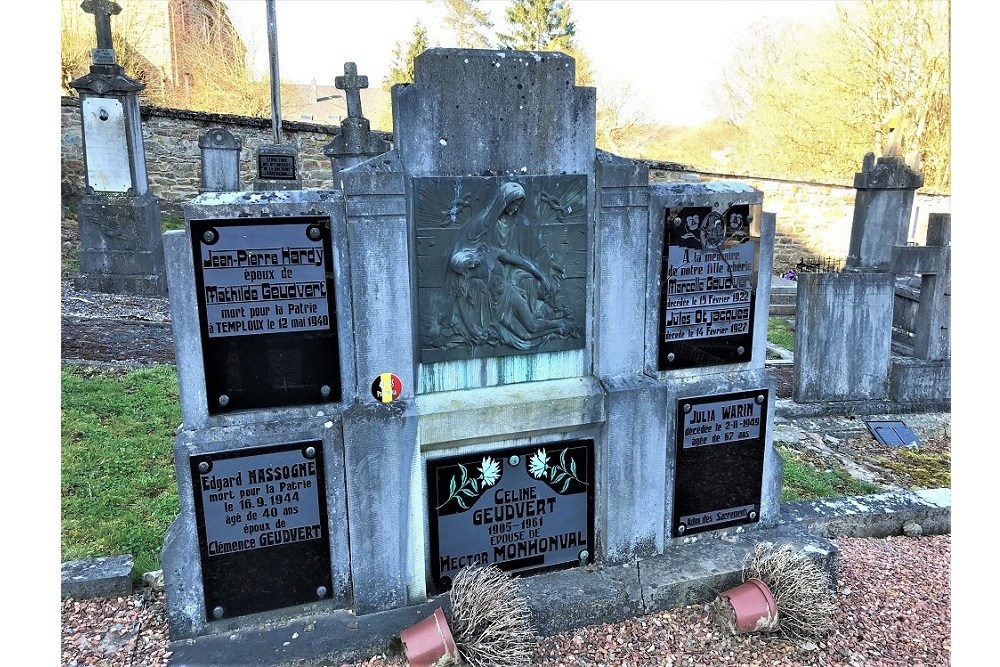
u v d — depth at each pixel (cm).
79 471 468
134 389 607
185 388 299
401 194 302
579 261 346
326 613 329
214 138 1340
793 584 336
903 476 546
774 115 2286
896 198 671
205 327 295
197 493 304
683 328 367
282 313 303
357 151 1207
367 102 3406
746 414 384
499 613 306
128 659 302
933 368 675
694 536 389
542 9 2591
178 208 1478
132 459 489
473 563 340
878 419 650
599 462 363
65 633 319
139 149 966
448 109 308
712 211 358
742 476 392
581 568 365
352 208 297
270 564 320
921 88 1909
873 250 684
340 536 327
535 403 339
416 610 329
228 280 294
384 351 315
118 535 400
